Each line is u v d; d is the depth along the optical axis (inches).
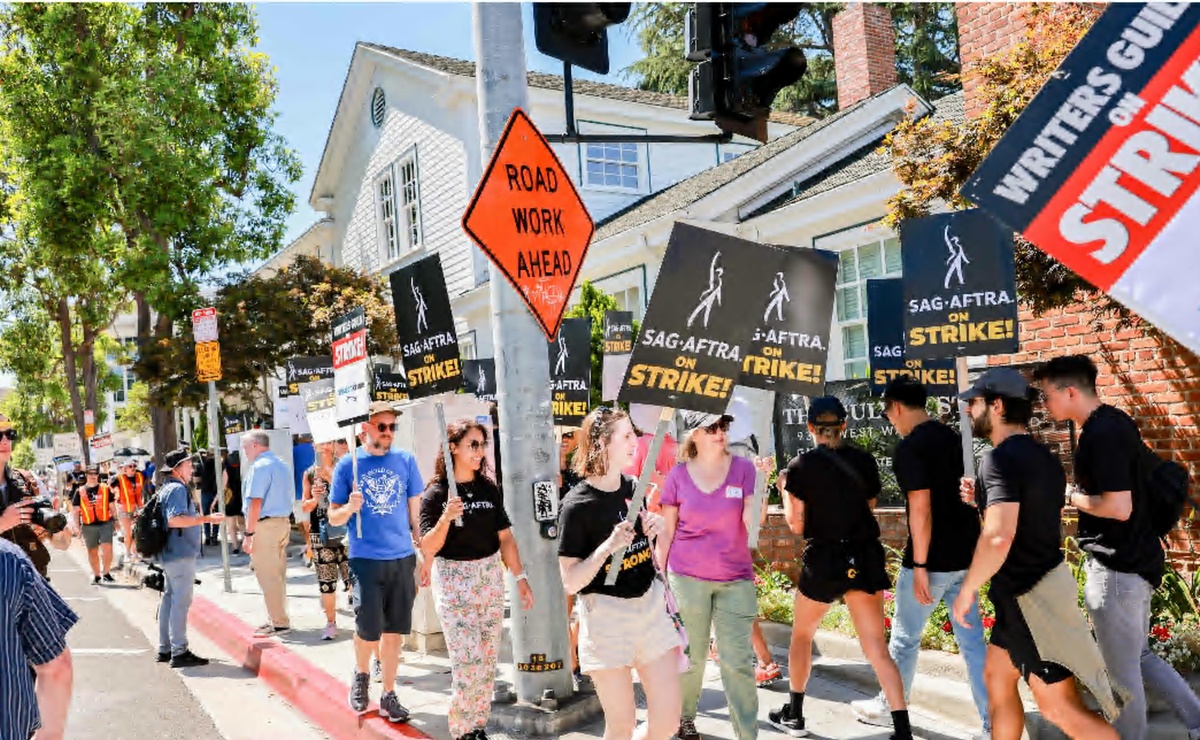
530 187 215.3
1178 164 88.1
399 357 714.8
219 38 839.7
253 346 706.8
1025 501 145.5
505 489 232.7
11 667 107.1
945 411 295.3
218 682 297.6
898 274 406.6
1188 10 87.6
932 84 1016.2
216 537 671.8
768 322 187.2
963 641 190.2
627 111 737.6
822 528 190.9
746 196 500.7
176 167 772.6
